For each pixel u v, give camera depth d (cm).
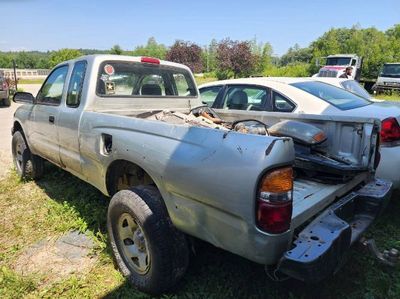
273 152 183
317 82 584
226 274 284
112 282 283
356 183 293
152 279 253
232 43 2997
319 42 5612
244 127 300
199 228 220
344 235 214
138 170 299
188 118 360
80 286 278
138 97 381
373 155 296
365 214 277
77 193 452
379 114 441
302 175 299
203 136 214
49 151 413
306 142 296
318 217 232
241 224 194
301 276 188
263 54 4772
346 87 669
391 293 268
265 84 552
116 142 279
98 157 308
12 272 290
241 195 190
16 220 390
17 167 525
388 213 402
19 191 472
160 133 240
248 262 298
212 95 623
